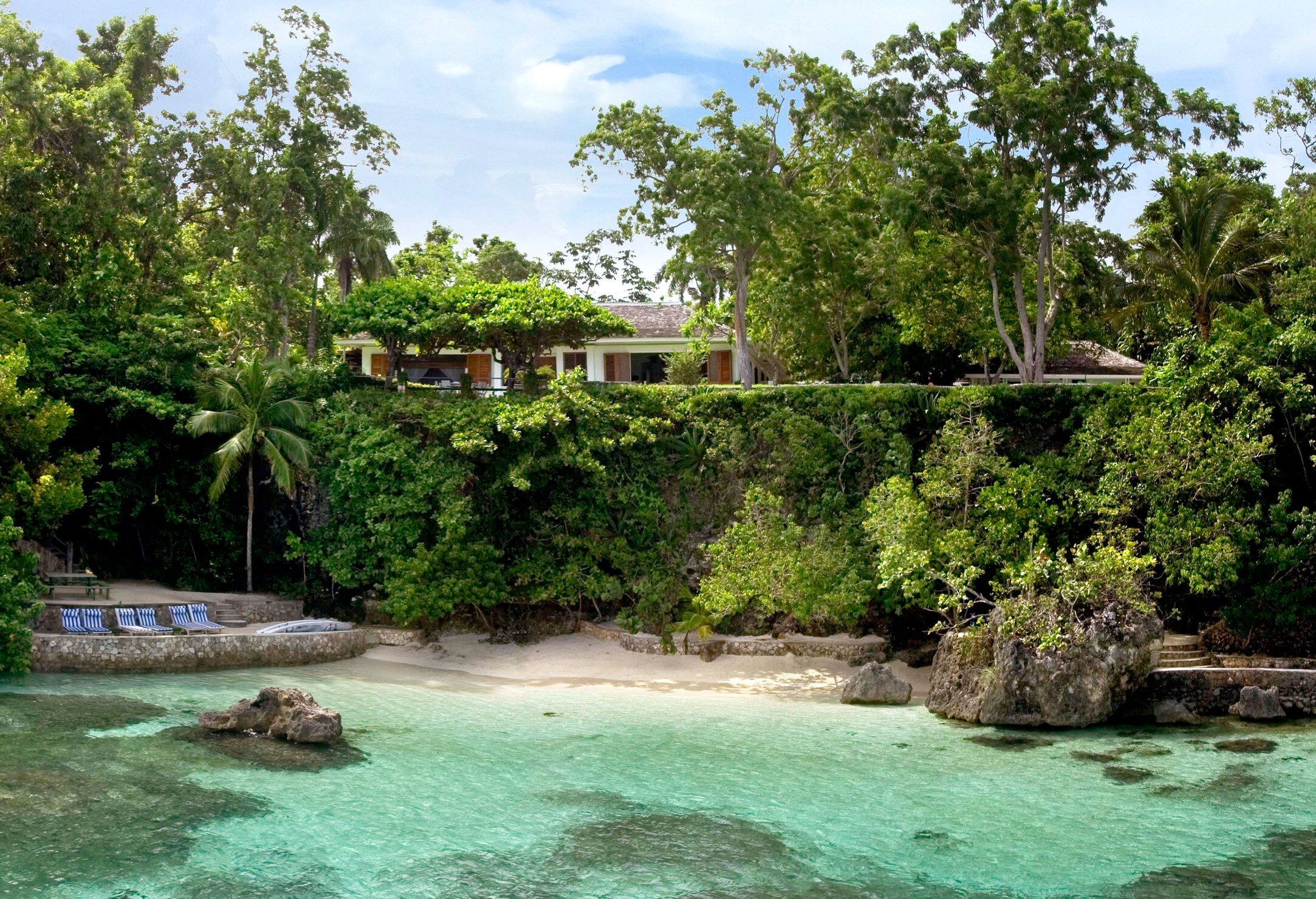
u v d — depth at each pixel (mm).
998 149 41938
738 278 44500
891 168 47562
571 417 40500
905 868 19094
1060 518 35469
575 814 21594
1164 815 21859
